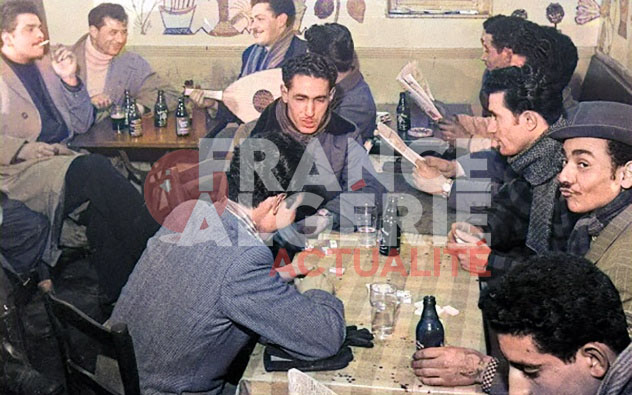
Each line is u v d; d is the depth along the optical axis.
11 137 3.47
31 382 2.74
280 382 1.77
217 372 1.88
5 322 3.07
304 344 1.81
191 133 3.86
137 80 4.07
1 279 3.23
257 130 3.36
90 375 1.78
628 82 3.33
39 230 3.36
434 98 4.13
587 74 3.76
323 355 1.83
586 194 2.42
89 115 3.87
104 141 3.75
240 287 1.78
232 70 4.17
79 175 3.37
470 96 4.11
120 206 3.34
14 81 3.65
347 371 1.80
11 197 3.37
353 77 3.50
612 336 1.41
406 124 3.74
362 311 2.08
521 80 2.67
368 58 4.16
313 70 3.22
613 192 2.36
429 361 1.77
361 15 4.09
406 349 1.89
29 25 3.68
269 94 3.92
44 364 2.95
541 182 2.56
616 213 2.32
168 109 4.16
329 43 3.47
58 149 3.55
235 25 4.09
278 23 4.04
